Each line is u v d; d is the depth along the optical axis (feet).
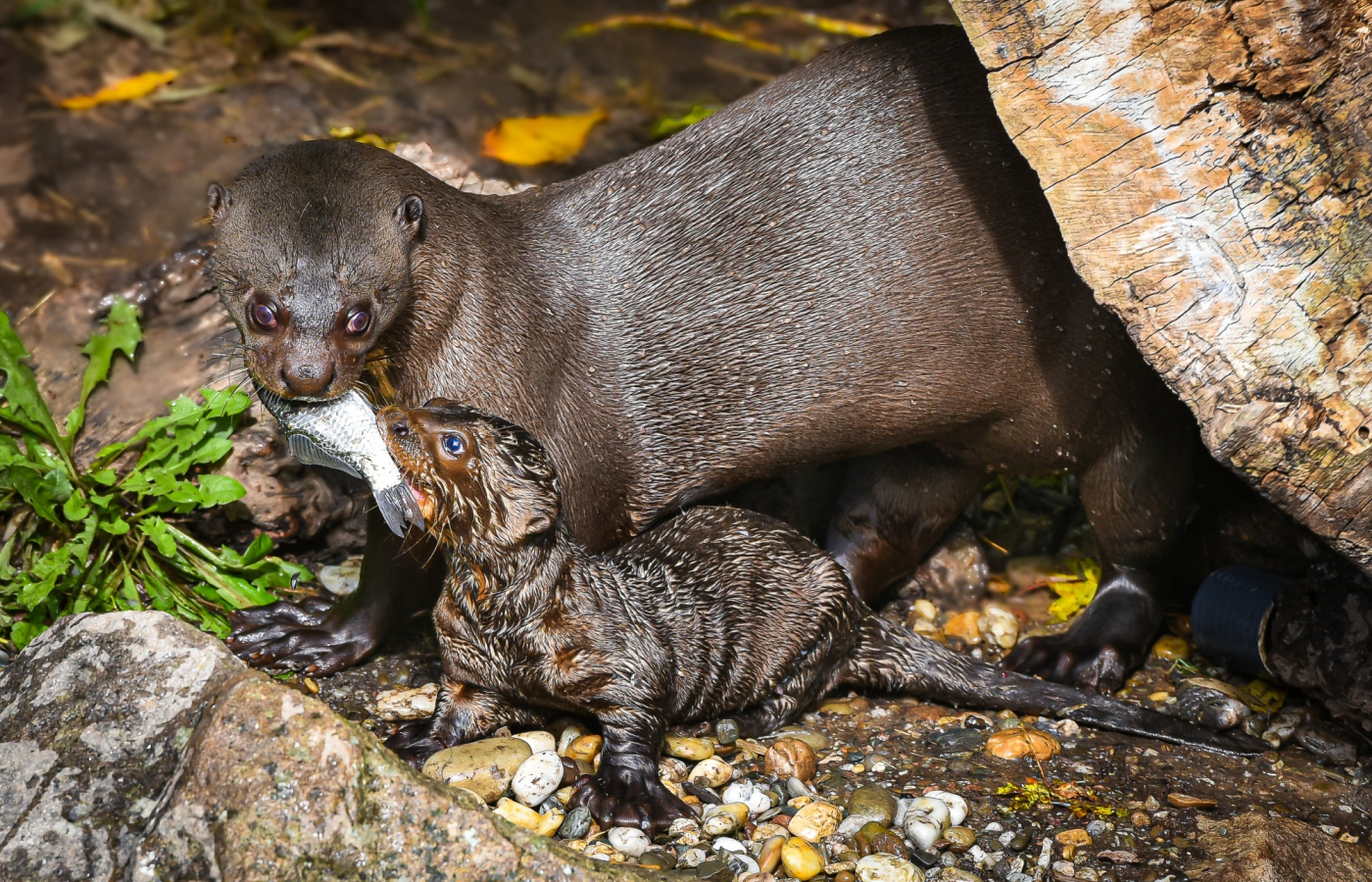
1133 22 22.29
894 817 25.61
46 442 32.22
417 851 20.52
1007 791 26.81
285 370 24.49
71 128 46.01
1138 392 30.66
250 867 19.98
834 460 31.83
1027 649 32.60
